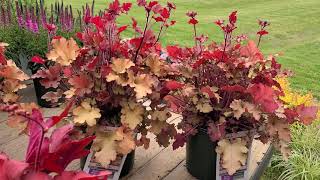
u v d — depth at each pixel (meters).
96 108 1.74
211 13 9.37
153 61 1.94
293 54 6.41
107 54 1.90
